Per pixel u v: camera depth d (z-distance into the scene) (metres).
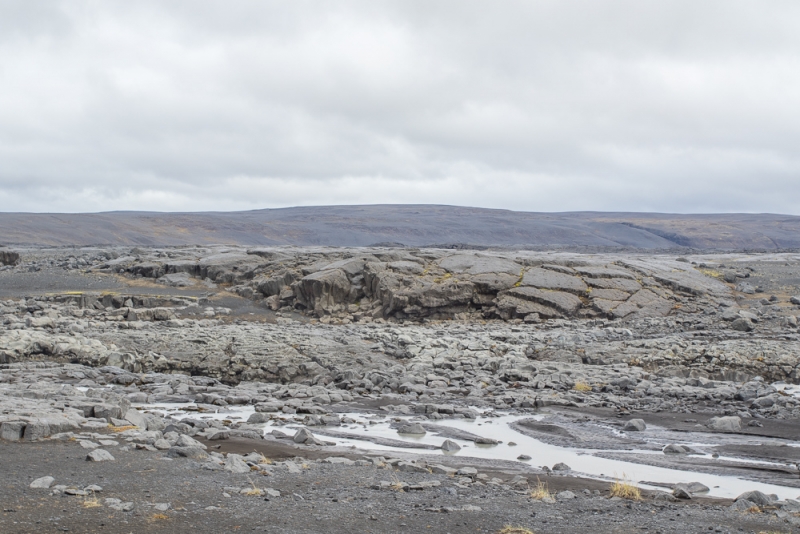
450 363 36.28
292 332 43.25
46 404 20.19
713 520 12.24
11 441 16.20
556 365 35.25
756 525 11.95
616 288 56.56
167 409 25.70
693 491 15.55
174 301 54.06
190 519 11.12
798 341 40.91
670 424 24.12
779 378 34.38
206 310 52.94
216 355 36.59
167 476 13.71
